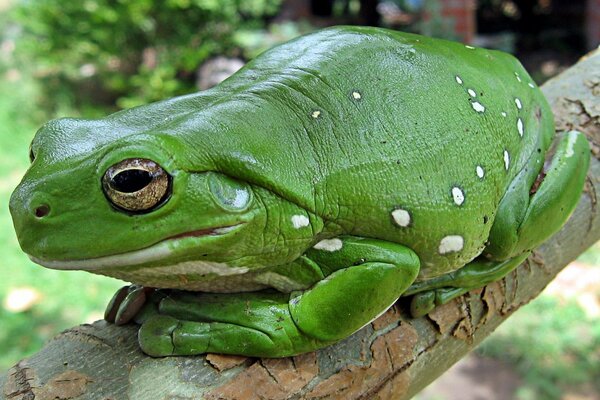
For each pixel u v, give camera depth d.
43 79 0.77
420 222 0.16
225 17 0.71
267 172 0.15
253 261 0.15
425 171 0.16
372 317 0.16
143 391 0.15
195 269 0.15
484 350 0.39
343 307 0.16
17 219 0.14
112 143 0.14
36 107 0.76
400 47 0.17
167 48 0.71
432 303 0.18
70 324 0.40
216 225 0.14
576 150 0.19
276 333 0.16
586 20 0.80
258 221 0.15
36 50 0.73
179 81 0.74
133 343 0.16
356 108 0.16
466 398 0.36
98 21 0.70
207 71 0.71
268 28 0.85
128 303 0.16
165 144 0.14
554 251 0.20
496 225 0.18
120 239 0.14
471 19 0.71
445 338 0.18
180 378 0.15
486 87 0.18
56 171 0.14
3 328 0.40
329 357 0.16
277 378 0.16
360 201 0.16
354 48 0.17
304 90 0.16
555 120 0.21
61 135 0.15
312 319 0.16
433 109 0.17
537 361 0.38
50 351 0.16
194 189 0.14
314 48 0.17
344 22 0.94
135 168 0.14
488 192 0.17
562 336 0.39
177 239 0.14
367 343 0.17
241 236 0.15
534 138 0.19
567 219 0.19
